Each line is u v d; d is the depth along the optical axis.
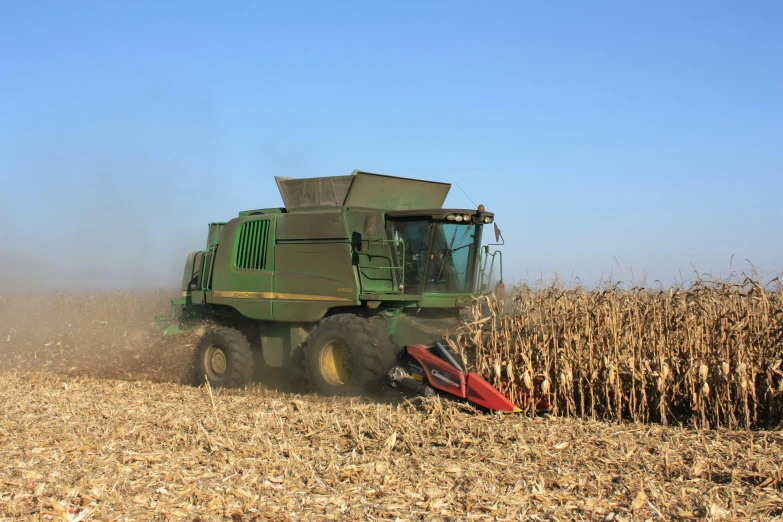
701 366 8.58
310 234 11.77
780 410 8.53
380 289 11.43
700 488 5.99
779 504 5.59
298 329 12.14
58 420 8.88
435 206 13.11
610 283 9.73
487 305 10.77
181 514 5.53
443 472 6.46
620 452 7.07
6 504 5.72
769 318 8.98
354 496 5.92
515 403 9.36
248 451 7.16
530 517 5.42
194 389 11.98
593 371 9.09
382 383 10.55
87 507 5.63
